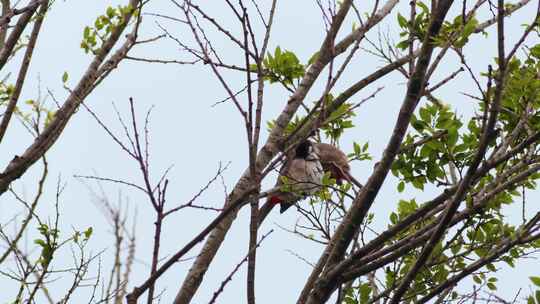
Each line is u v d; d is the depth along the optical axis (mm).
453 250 11453
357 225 9492
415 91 9344
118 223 7199
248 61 8828
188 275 10219
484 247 11328
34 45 9852
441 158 11625
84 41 10961
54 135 9938
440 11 9391
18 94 9617
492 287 11375
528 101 10586
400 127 9359
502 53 8258
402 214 11969
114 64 10844
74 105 10047
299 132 12164
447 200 9984
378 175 9422
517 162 11148
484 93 9008
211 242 10375
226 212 7832
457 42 10055
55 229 9344
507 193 11211
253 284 8234
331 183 11836
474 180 9078
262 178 8453
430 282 11133
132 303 7258
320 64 12602
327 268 9500
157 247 7559
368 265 9453
